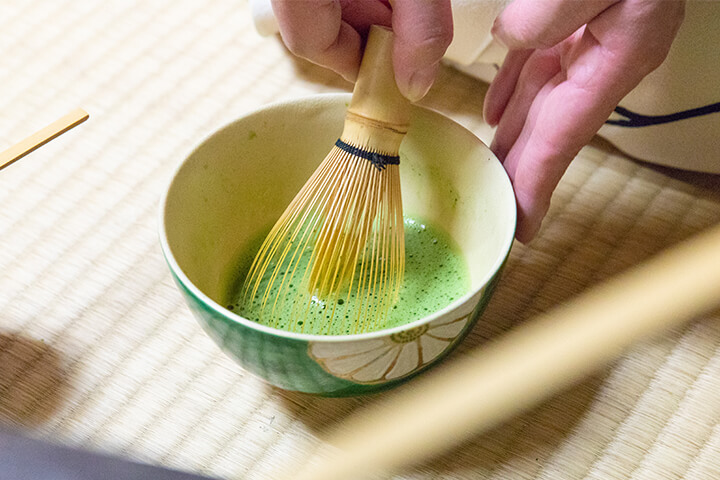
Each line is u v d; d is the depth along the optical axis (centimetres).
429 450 58
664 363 60
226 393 60
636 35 55
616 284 64
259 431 59
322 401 59
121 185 68
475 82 74
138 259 65
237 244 63
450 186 62
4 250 65
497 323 62
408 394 59
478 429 58
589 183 68
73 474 43
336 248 58
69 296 63
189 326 62
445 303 61
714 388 60
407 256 63
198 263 59
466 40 68
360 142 56
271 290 61
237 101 72
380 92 56
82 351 61
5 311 63
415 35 53
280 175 62
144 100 72
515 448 58
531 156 59
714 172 67
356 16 58
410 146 62
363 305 60
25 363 61
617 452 58
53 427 58
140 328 62
